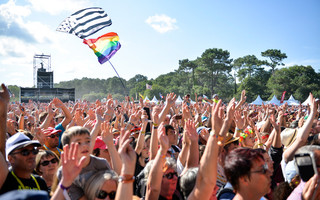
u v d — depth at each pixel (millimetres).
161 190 3418
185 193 3285
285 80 93375
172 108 10766
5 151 3773
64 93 43375
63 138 3361
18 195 1253
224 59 122938
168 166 3395
